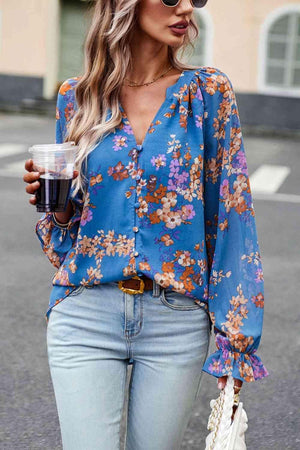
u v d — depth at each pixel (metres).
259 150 19.89
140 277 2.54
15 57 26.56
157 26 2.57
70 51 26.92
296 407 4.65
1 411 4.50
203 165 2.64
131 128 2.58
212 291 2.63
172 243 2.56
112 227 2.57
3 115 25.16
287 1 24.23
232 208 2.64
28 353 5.39
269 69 24.73
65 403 2.54
